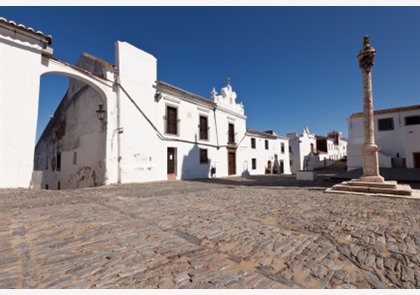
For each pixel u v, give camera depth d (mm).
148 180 12453
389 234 3377
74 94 13742
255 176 19234
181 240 3104
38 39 8141
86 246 2809
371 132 8023
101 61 11203
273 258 2598
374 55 7859
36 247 2744
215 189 8953
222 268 2348
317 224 3904
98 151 11227
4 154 7230
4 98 7320
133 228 3561
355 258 2592
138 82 12344
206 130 17062
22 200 5594
